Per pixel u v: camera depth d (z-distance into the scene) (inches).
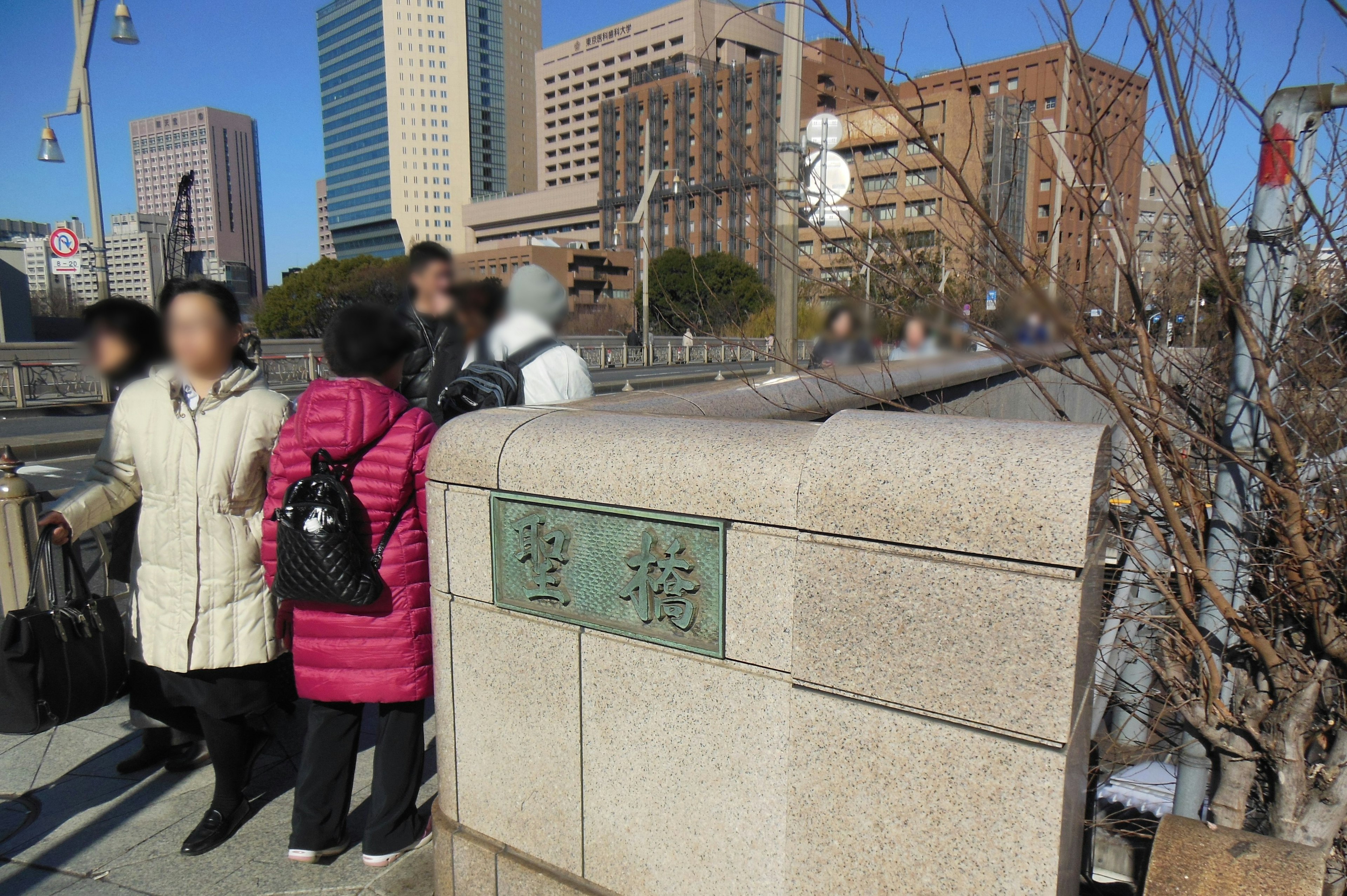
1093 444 60.0
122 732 146.9
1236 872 67.6
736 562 71.8
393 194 5002.5
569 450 82.1
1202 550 101.6
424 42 4931.1
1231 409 96.4
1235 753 96.6
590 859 85.1
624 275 3169.3
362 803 124.7
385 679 101.8
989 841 62.2
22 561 137.6
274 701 117.2
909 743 64.7
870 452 65.3
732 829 75.2
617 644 80.0
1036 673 58.9
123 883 104.7
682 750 77.3
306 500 96.3
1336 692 100.0
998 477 59.5
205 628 108.4
